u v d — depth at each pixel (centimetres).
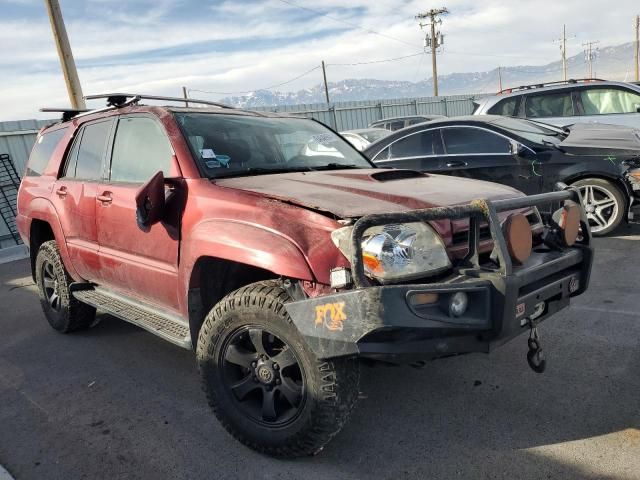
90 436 320
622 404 310
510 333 257
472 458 272
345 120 2605
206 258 301
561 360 371
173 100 432
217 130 368
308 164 386
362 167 410
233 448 298
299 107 2400
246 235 273
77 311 481
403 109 2925
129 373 407
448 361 383
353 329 233
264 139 385
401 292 231
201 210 304
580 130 761
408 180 334
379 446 289
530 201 280
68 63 1370
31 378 410
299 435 267
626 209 660
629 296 475
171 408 348
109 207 383
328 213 258
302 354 259
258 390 289
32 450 308
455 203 278
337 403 256
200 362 299
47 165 497
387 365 278
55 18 1342
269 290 271
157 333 347
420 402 331
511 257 259
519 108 991
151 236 343
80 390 383
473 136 709
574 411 307
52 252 477
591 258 310
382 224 237
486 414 312
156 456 295
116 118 408
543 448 276
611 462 260
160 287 346
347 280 241
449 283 240
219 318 286
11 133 1263
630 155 641
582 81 961
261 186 304
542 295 275
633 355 367
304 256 253
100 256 403
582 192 672
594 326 420
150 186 310
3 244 1226
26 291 693
